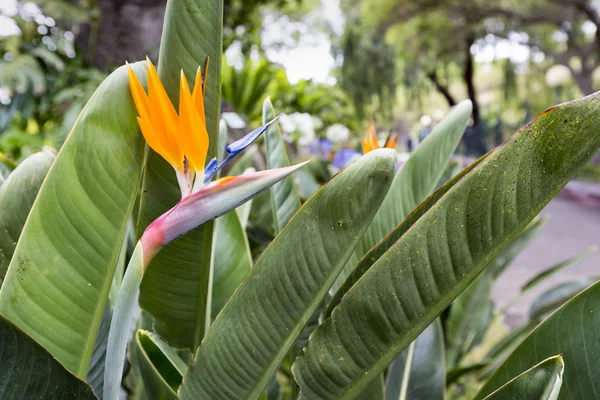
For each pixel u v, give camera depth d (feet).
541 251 20.58
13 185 3.12
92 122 2.24
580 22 44.73
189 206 2.18
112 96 2.29
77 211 2.27
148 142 2.19
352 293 2.21
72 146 2.21
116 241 2.37
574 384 2.45
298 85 17.20
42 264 2.27
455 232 2.00
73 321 2.41
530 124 1.80
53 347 2.42
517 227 1.95
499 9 44.45
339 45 55.72
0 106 12.15
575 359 2.47
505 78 60.44
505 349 6.37
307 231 2.18
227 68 14.01
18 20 13.88
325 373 2.34
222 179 2.20
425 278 2.09
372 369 2.30
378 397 3.05
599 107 1.71
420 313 2.15
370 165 2.08
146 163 2.73
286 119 14.93
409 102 70.95
